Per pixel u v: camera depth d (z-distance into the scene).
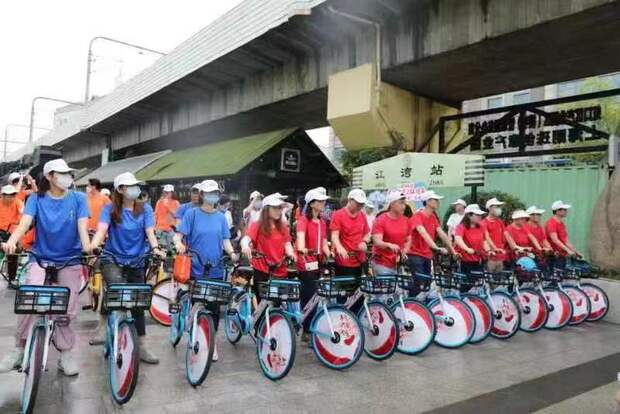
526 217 7.92
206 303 4.68
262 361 5.02
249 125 16.67
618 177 8.81
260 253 5.29
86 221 4.36
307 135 14.15
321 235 5.77
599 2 6.90
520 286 7.66
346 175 15.01
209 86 15.15
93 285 7.02
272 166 13.84
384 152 11.05
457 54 8.95
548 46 8.50
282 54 11.99
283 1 10.20
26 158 18.55
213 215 5.26
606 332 7.49
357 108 10.36
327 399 4.42
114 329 4.24
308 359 5.58
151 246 4.91
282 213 5.52
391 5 9.20
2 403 4.02
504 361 5.82
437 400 4.50
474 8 8.39
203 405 4.17
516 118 11.23
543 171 10.70
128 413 3.95
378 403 4.38
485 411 4.30
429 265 6.55
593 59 9.18
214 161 14.69
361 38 10.48
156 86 16.00
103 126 23.20
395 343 5.48
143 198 5.03
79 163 33.81
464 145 11.98
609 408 4.45
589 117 10.08
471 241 7.01
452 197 11.59
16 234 4.04
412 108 11.41
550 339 6.98
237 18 11.82
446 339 6.30
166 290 6.85
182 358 5.37
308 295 5.77
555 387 4.98
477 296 6.70
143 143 22.14
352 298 5.85
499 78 10.43
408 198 9.11
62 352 4.70
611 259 8.66
